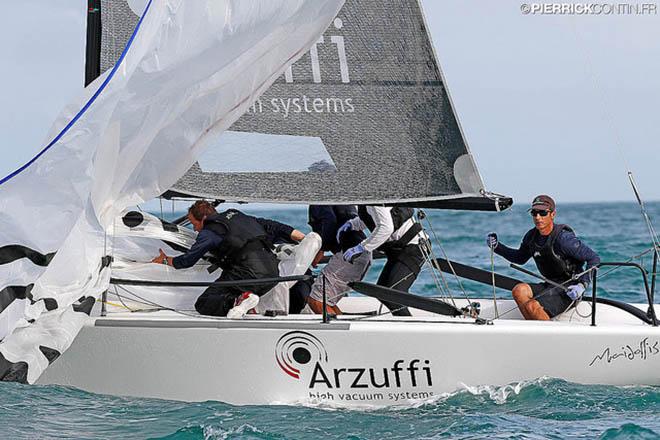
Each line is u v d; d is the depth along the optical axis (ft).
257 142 79.00
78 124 68.59
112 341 73.10
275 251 81.30
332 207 85.66
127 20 80.64
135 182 73.00
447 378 73.05
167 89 69.92
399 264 83.87
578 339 73.41
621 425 64.03
